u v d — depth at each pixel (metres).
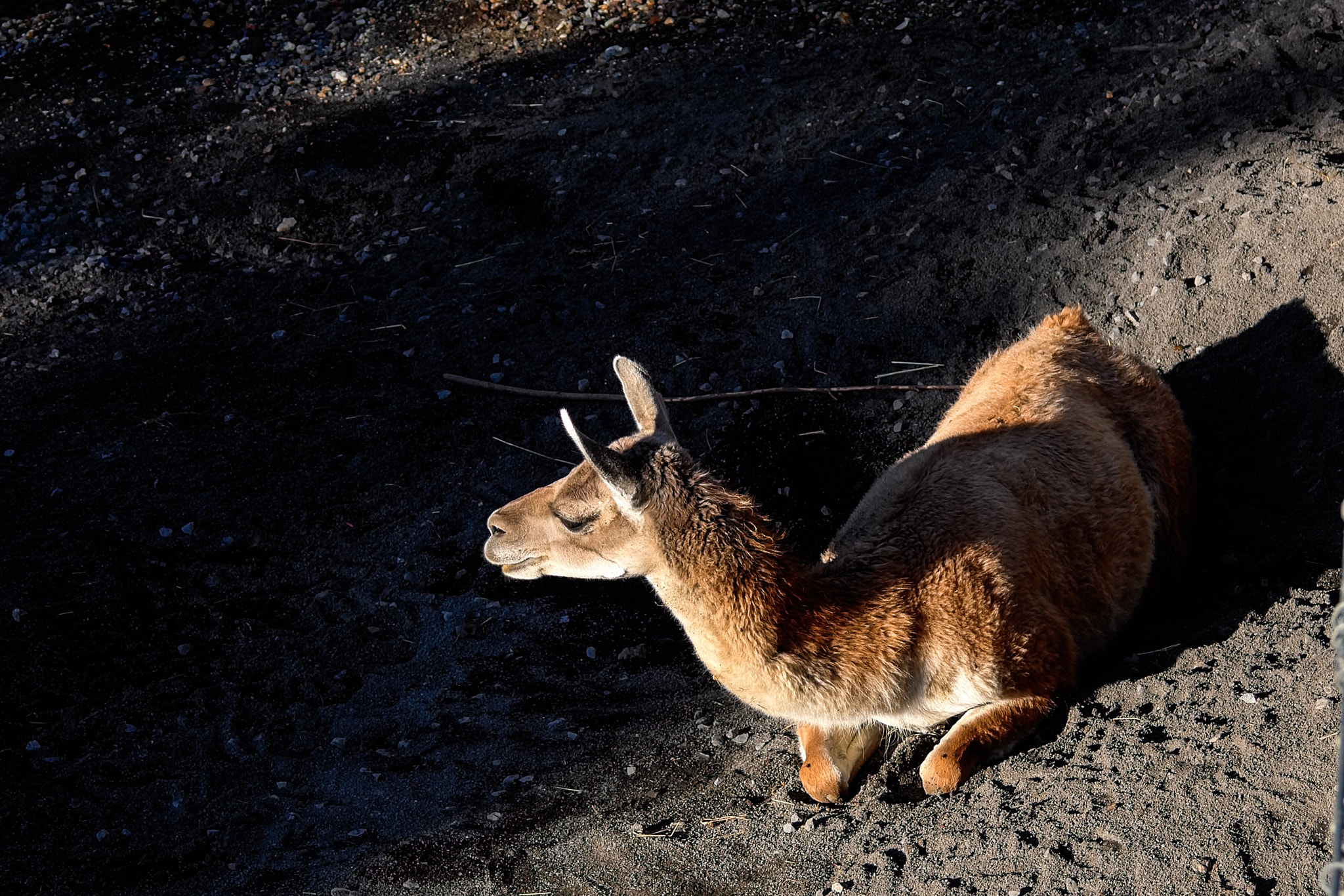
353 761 5.87
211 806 5.67
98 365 8.46
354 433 7.80
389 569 6.97
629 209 9.08
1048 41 9.41
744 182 9.02
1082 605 4.96
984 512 4.68
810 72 9.89
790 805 5.05
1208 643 4.82
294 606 6.78
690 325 8.12
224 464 7.63
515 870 5.14
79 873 5.39
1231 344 6.40
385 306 8.75
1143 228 7.34
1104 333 7.04
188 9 12.02
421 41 11.45
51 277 9.21
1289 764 3.89
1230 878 3.58
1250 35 8.18
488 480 7.41
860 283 7.99
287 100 10.80
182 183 9.97
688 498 4.33
